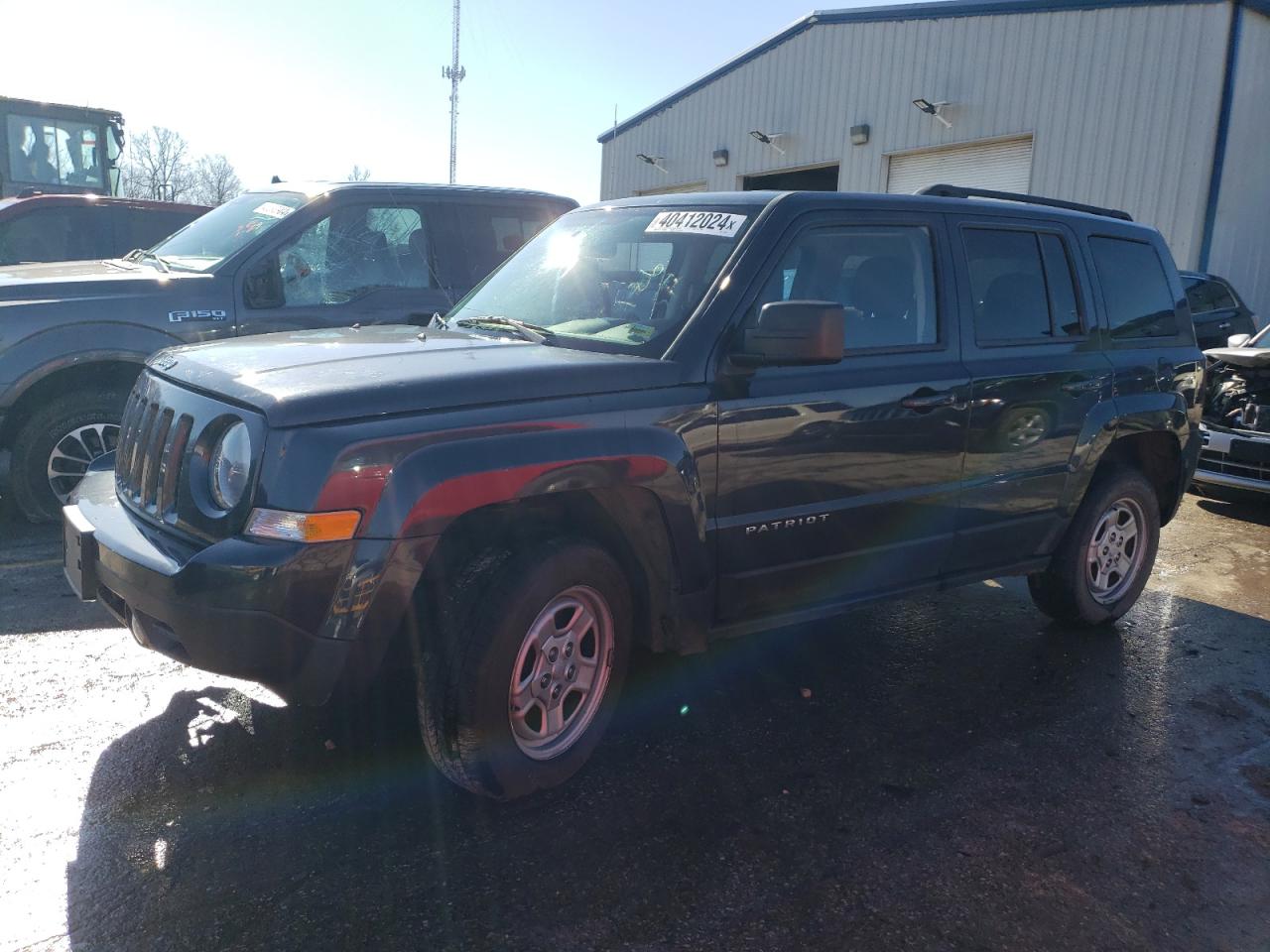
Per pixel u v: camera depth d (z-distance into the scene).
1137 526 5.07
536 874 2.76
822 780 3.36
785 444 3.49
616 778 3.32
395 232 6.50
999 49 16.34
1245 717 4.01
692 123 22.66
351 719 3.63
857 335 3.81
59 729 3.46
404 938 2.47
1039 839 3.05
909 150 17.94
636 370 3.21
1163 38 14.30
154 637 2.90
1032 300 4.44
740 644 4.63
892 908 2.68
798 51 19.89
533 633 3.00
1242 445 7.36
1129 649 4.76
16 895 2.57
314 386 2.79
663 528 3.21
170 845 2.82
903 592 4.09
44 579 4.93
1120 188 14.91
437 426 2.77
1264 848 3.06
